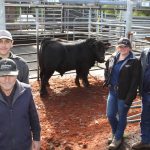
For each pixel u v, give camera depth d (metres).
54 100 8.25
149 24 16.14
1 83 3.16
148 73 4.70
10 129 3.22
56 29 16.30
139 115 6.32
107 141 5.48
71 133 6.20
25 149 3.35
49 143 5.73
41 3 15.27
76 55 9.02
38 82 9.72
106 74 5.20
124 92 4.89
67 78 10.32
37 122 3.52
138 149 5.01
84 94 8.80
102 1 13.66
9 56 4.00
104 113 7.36
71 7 11.69
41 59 8.57
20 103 3.26
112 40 12.27
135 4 13.84
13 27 16.45
